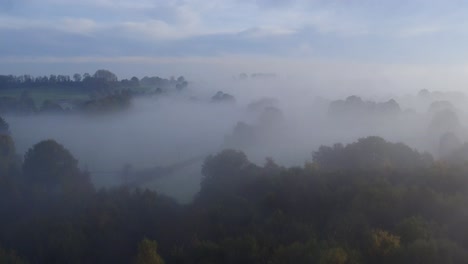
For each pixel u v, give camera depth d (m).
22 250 30.05
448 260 21.92
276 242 26.03
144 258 24.59
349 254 22.84
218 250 25.61
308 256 22.97
